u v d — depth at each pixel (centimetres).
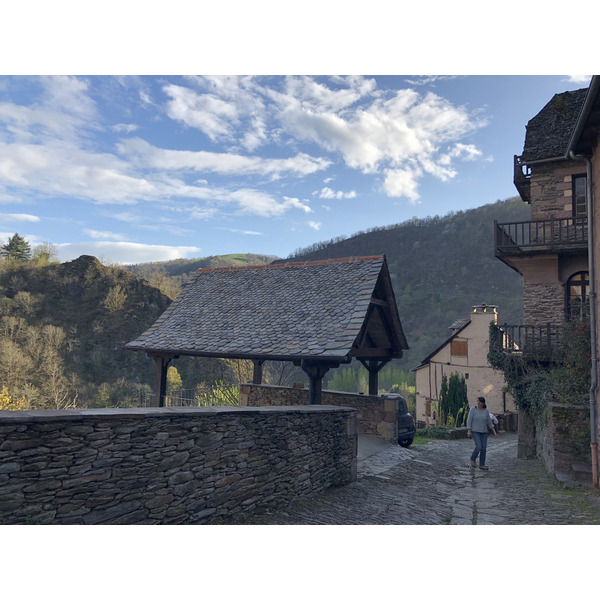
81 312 7319
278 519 577
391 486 838
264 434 613
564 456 902
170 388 4938
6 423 350
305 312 1165
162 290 8362
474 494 795
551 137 1513
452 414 2717
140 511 441
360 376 6669
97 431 410
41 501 368
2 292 7319
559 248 1403
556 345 1334
